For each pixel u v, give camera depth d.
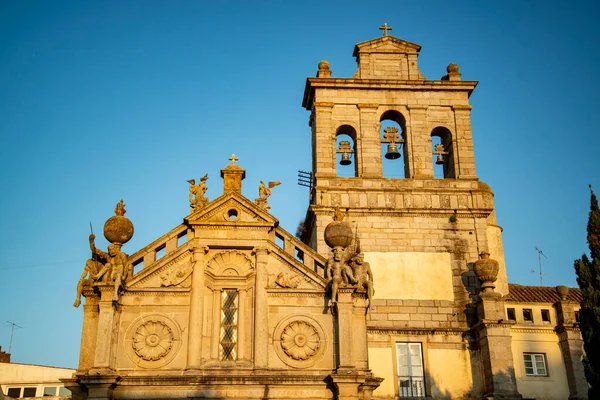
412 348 38.47
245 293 33.88
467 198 41.78
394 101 43.66
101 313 32.19
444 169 44.31
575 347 38.97
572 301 40.06
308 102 45.38
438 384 37.66
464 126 43.44
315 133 42.81
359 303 33.69
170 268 34.06
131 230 34.16
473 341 38.66
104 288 32.47
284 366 32.62
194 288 33.47
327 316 33.62
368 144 42.59
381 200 41.25
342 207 40.78
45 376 55.25
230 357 32.88
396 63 45.06
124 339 32.72
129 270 33.66
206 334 33.00
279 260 34.50
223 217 34.91
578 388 38.28
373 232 40.53
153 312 33.25
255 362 32.34
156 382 31.39
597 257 32.25
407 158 42.81
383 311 38.94
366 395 32.12
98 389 30.67
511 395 36.12
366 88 43.75
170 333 32.88
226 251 34.50
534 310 40.28
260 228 34.81
